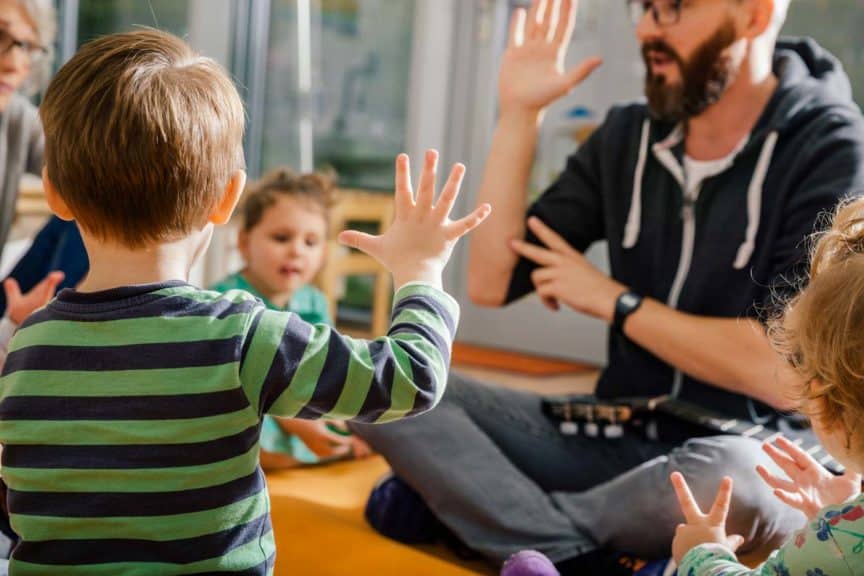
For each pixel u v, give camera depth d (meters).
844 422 0.89
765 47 1.53
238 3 3.79
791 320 0.96
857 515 0.87
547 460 1.54
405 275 0.98
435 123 3.59
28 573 0.86
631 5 1.60
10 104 1.93
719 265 1.51
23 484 0.85
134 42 0.94
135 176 0.87
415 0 3.54
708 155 1.57
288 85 3.86
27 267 1.95
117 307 0.86
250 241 1.94
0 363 1.46
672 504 1.30
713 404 1.50
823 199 1.40
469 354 3.40
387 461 1.48
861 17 2.79
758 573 0.92
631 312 1.49
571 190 1.72
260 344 0.86
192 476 0.84
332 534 1.47
